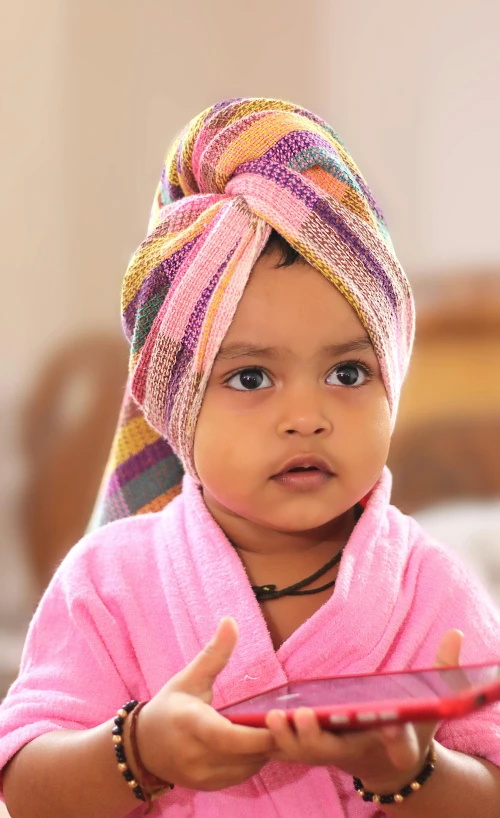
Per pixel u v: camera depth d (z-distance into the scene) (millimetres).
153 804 711
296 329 676
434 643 743
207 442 702
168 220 748
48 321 2047
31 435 1747
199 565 752
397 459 1627
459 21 1955
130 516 884
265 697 606
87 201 2041
